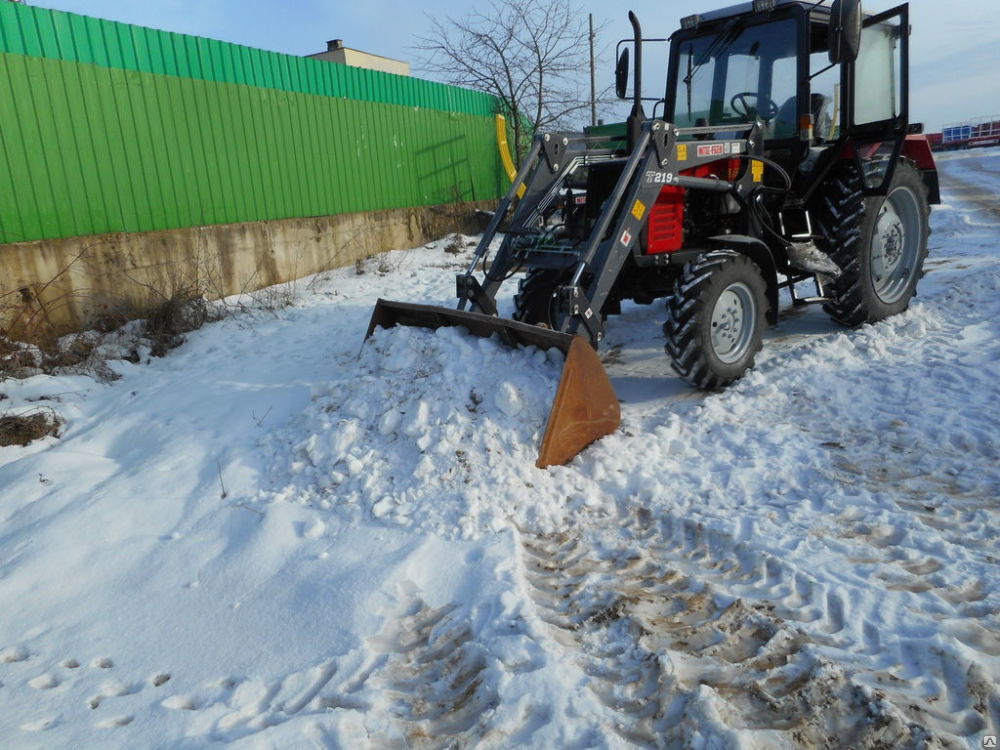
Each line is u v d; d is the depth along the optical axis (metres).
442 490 3.51
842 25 4.47
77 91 6.95
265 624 2.77
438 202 12.80
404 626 2.70
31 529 3.59
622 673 2.33
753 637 2.45
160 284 7.62
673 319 4.56
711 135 5.72
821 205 5.98
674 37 6.11
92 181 7.12
